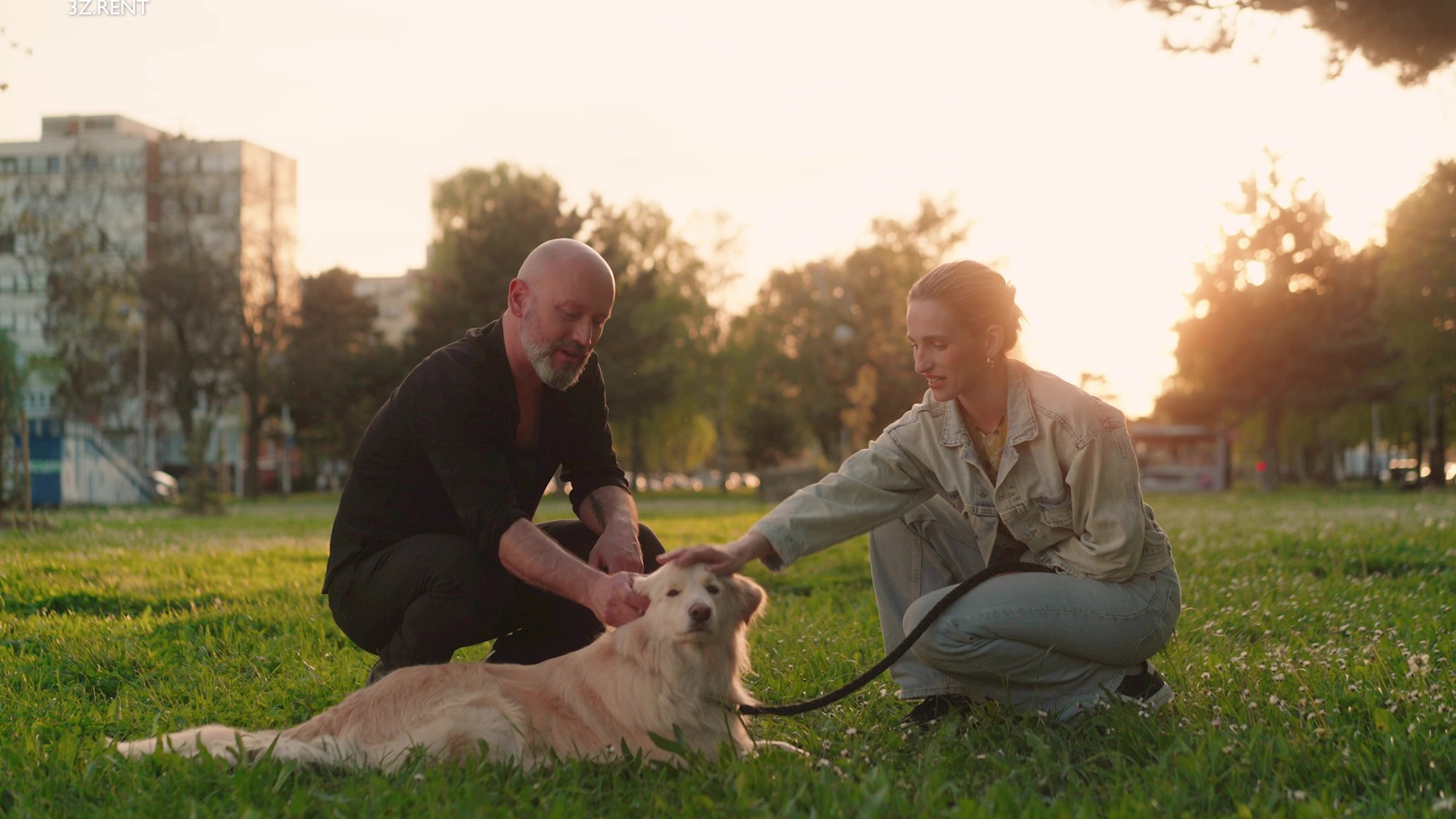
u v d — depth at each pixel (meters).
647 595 3.56
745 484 74.75
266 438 58.97
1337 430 61.00
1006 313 3.67
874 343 44.84
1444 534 11.43
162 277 49.72
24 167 79.00
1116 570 3.67
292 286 56.97
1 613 7.02
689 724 3.41
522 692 3.50
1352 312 44.06
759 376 54.59
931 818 2.67
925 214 49.88
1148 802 2.77
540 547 3.81
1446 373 38.19
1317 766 3.15
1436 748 3.22
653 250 51.91
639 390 42.50
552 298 3.89
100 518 22.31
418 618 4.04
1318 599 6.87
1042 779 3.06
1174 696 3.99
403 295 112.00
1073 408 3.62
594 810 2.94
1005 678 3.75
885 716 4.11
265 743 3.33
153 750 3.33
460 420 3.94
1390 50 9.05
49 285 53.34
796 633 6.02
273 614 6.82
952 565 4.15
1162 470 58.03
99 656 5.39
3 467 18.78
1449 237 25.62
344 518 4.22
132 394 55.66
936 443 3.92
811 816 2.70
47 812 2.95
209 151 65.25
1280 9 9.16
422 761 3.20
